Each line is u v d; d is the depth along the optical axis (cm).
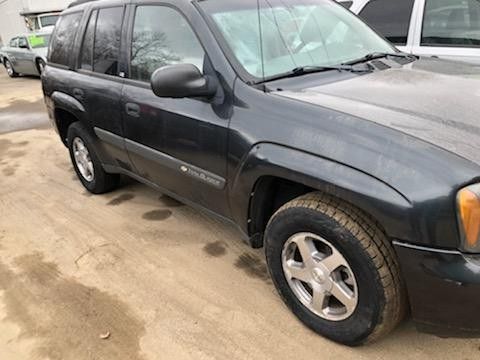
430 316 199
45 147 644
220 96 262
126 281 309
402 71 280
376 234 204
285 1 311
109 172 421
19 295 304
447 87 247
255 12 291
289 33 290
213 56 267
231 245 343
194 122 274
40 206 440
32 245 367
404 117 208
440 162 182
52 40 460
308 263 235
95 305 288
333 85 254
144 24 323
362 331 221
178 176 308
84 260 339
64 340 261
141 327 266
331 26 318
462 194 177
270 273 260
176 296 290
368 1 503
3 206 447
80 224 396
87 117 392
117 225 388
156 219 393
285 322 260
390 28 489
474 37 440
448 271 184
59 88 426
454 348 234
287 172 221
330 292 230
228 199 273
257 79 257
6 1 1897
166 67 253
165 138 302
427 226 182
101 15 374
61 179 510
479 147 187
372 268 204
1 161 594
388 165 191
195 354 243
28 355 253
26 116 863
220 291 291
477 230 179
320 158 210
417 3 469
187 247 345
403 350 234
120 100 341
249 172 243
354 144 202
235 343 248
